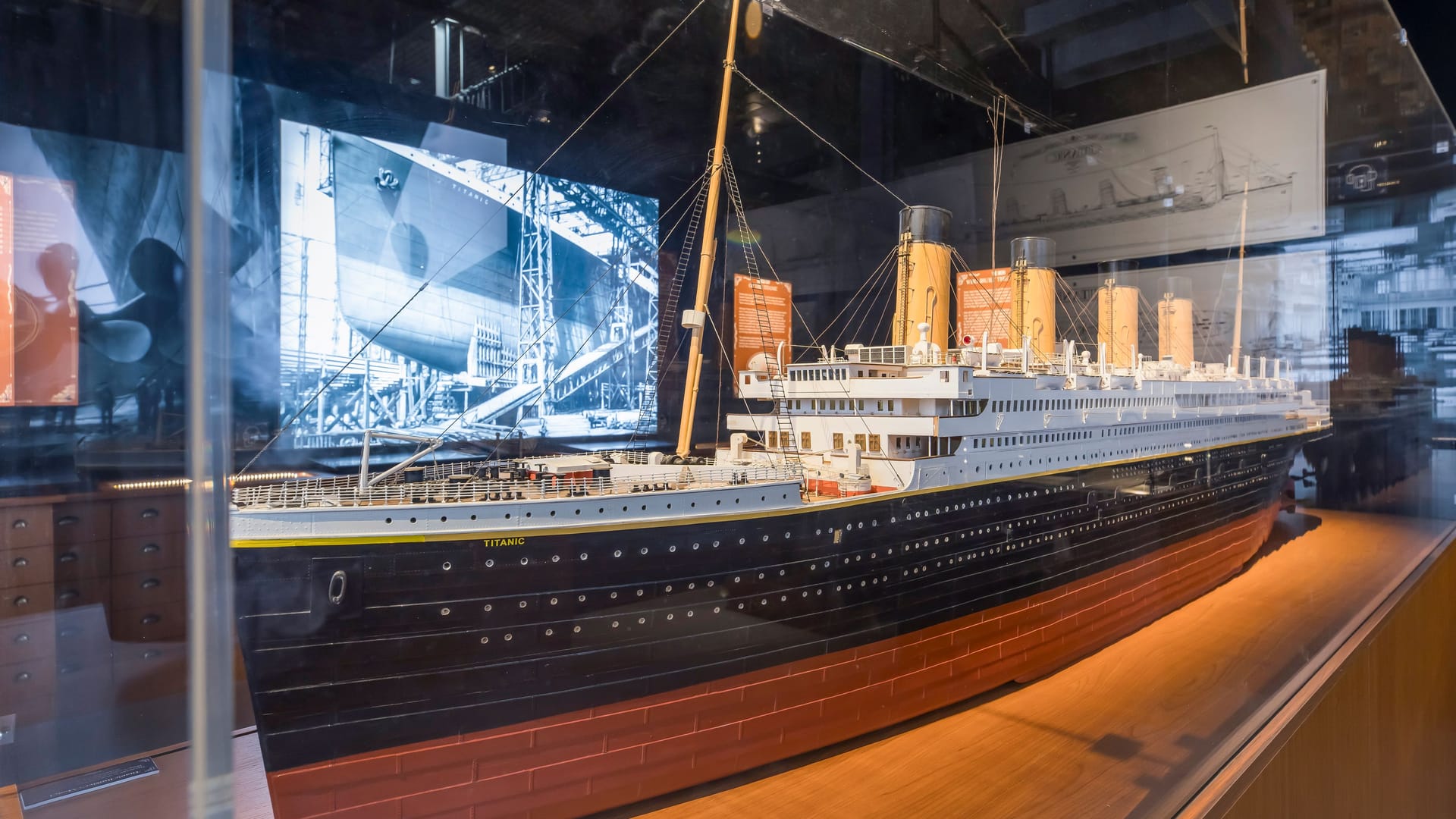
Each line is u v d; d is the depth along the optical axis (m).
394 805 3.73
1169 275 5.58
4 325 2.13
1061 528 6.39
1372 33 6.60
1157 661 5.47
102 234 2.28
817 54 4.22
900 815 3.81
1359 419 7.00
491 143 2.89
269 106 2.26
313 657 3.48
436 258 2.75
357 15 2.38
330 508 3.44
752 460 4.88
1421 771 6.85
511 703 3.96
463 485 3.78
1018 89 4.96
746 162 4.08
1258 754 3.81
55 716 2.33
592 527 4.04
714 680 4.52
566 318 3.28
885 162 4.75
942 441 5.71
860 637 5.12
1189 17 4.92
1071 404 6.43
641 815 4.16
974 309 5.74
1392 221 7.52
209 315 1.33
